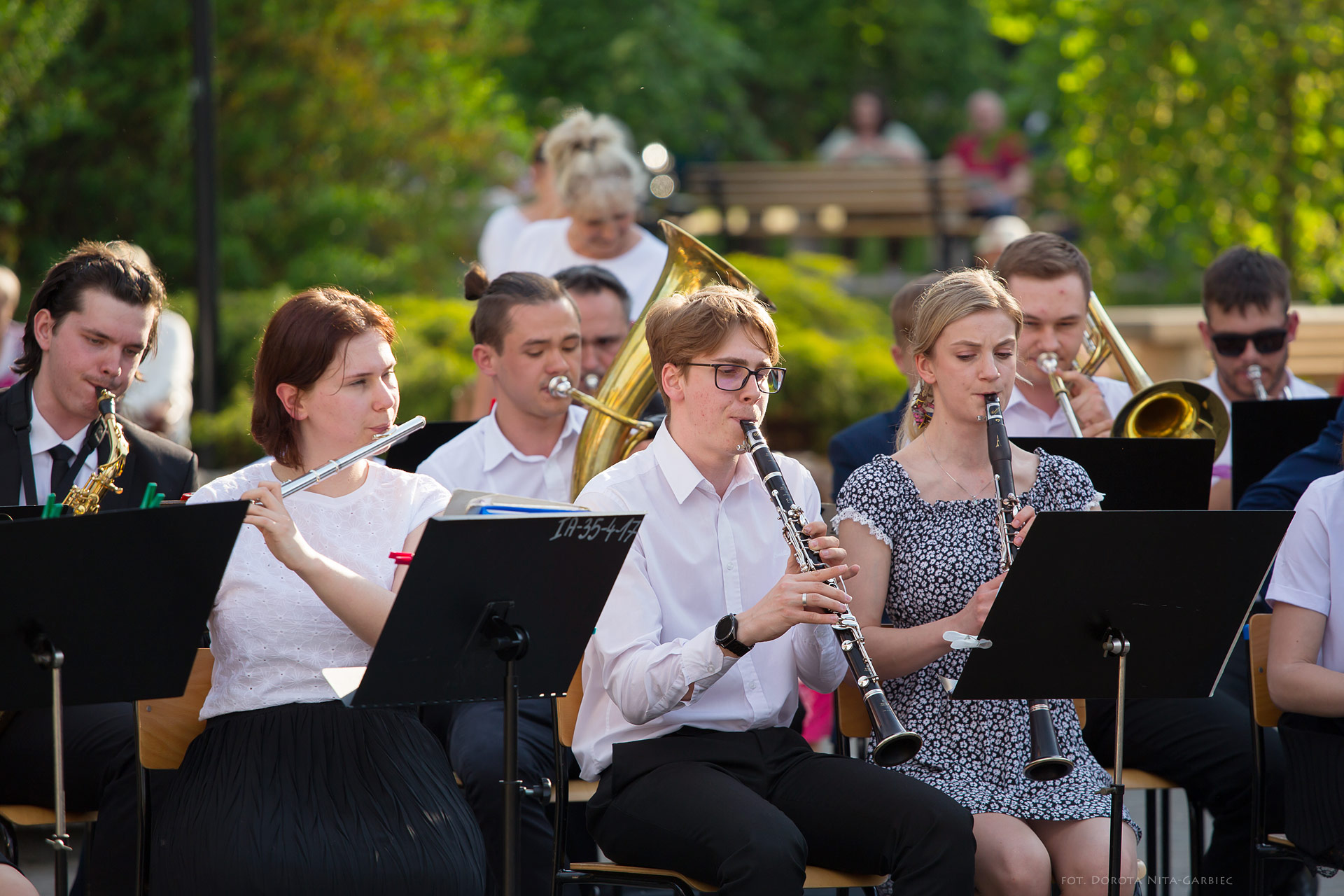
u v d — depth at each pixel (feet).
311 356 24.03
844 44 117.19
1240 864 29.32
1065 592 22.22
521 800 23.72
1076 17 73.31
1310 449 31.76
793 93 117.50
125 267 28.55
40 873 35.29
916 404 28.63
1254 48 67.31
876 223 97.71
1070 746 25.93
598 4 97.35
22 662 20.74
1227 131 68.64
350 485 24.79
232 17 72.84
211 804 22.66
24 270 71.92
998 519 25.43
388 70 76.95
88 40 72.02
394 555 24.18
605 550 21.89
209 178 58.49
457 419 49.70
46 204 72.33
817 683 25.82
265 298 71.26
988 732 25.70
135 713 23.89
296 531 22.72
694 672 23.22
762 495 26.00
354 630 23.00
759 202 96.12
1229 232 70.28
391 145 76.59
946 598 26.02
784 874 22.26
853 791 23.70
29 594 20.22
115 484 29.32
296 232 75.97
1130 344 60.75
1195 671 23.48
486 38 80.53
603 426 32.60
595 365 38.37
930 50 116.88
